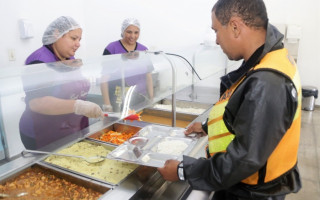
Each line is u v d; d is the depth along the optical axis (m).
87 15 3.62
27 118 0.88
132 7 3.34
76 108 0.98
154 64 1.41
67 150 1.40
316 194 1.91
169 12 3.17
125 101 1.16
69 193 1.06
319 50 2.86
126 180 1.06
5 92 0.84
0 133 0.83
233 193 0.87
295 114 0.71
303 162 2.23
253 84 0.68
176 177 0.85
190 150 1.22
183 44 3.21
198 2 2.99
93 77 1.11
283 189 0.82
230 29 0.79
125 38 2.35
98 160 1.25
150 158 1.14
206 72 1.83
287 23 2.88
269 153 0.66
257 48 0.79
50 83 0.97
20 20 2.71
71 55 1.50
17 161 0.85
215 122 0.86
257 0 0.76
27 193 1.04
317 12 2.75
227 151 0.71
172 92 1.46
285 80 0.68
